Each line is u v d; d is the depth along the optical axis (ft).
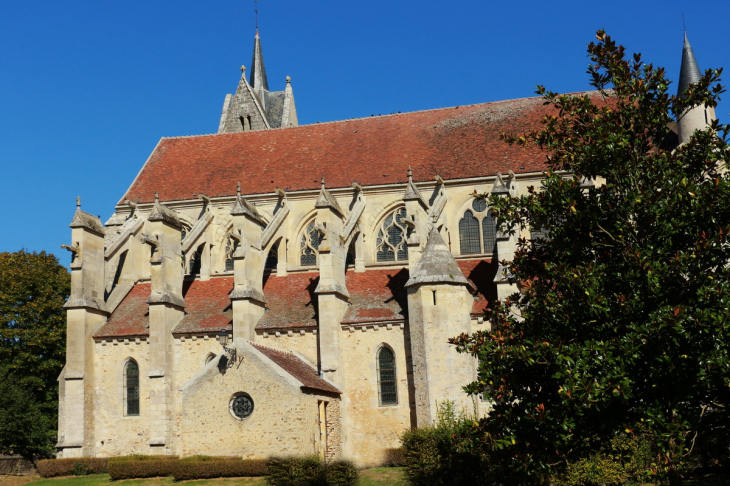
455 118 187.83
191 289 168.14
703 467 112.16
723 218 72.13
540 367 78.23
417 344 138.51
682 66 167.02
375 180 173.58
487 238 165.89
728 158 75.72
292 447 119.75
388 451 137.90
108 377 154.61
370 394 143.33
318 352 146.82
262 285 159.84
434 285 138.41
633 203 74.79
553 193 80.53
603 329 74.33
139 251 178.40
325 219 148.87
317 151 189.57
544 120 86.84
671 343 68.80
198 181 187.73
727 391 72.59
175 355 152.76
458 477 102.83
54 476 145.28
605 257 79.30
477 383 80.02
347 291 153.89
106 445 152.46
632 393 70.38
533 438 75.82
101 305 161.07
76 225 158.92
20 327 201.26
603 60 84.07
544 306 78.33
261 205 179.01
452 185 168.86
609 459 107.24
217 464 119.75
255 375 123.34
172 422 150.00
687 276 74.54
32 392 193.06
